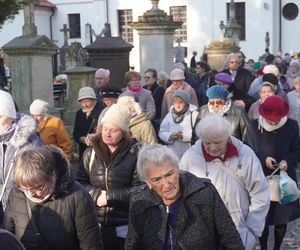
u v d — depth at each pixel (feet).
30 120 15.98
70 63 72.38
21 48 37.04
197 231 11.30
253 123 19.80
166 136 24.22
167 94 31.81
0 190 15.44
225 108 20.80
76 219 11.77
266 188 15.08
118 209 15.16
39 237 11.72
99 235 12.14
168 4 138.62
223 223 11.42
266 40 127.03
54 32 149.79
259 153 19.36
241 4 132.77
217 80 27.17
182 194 11.36
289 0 130.31
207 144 14.65
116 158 15.17
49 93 39.34
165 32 51.52
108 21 144.36
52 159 11.43
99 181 15.24
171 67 52.90
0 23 69.10
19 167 11.26
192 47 137.28
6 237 8.68
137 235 11.62
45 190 11.42
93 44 51.90
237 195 14.80
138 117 19.67
